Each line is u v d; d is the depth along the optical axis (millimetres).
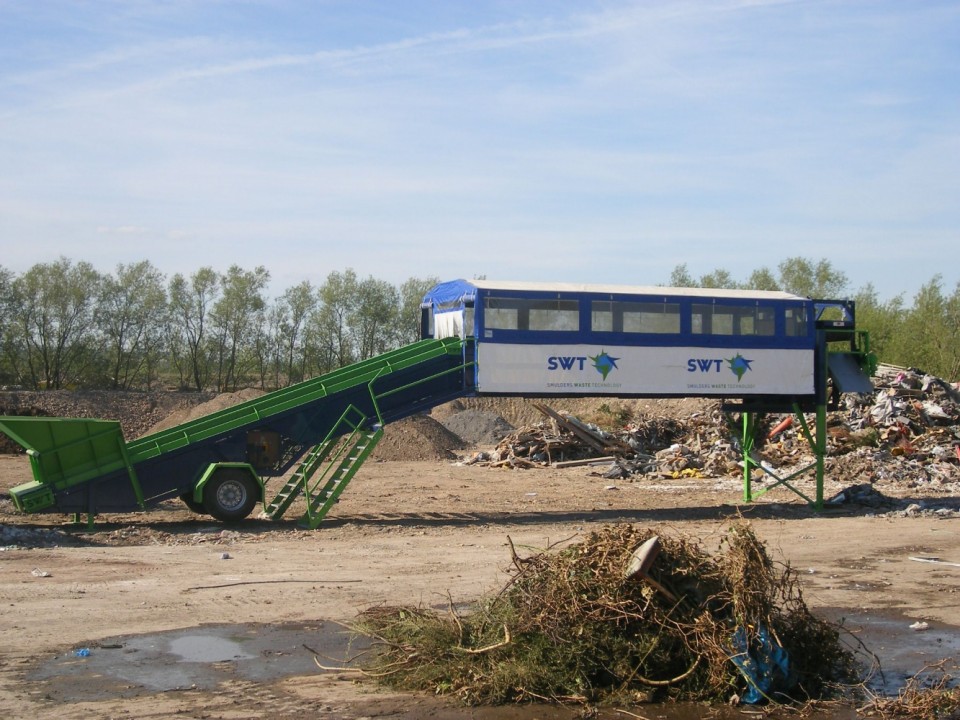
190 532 19906
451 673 9484
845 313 25000
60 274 65000
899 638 11773
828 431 37375
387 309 73188
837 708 9172
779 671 9422
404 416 22281
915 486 30734
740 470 34438
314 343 71562
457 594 13766
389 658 10000
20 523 20406
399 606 12273
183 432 21234
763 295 24250
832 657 9961
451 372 22641
